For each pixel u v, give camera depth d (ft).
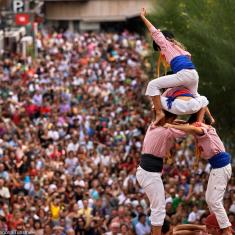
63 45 273.95
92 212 118.21
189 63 54.95
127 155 144.15
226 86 116.78
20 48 274.16
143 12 56.44
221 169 55.88
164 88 55.72
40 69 223.51
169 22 136.15
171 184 121.49
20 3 280.31
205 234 57.82
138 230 108.37
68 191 124.67
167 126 55.06
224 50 116.47
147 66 171.32
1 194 119.75
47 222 110.93
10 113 174.29
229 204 110.52
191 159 138.41
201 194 119.85
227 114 118.93
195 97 55.77
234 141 121.80
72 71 229.04
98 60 248.93
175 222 108.37
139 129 163.32
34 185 125.49
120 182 128.98
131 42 282.36
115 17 366.22
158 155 55.26
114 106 187.21
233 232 57.88
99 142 162.40
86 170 136.36
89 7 367.25
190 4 125.49
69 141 153.38
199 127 55.36
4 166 132.77
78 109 183.93
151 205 55.62
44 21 366.22
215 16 119.14
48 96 189.98
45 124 165.99
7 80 206.80
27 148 145.59
